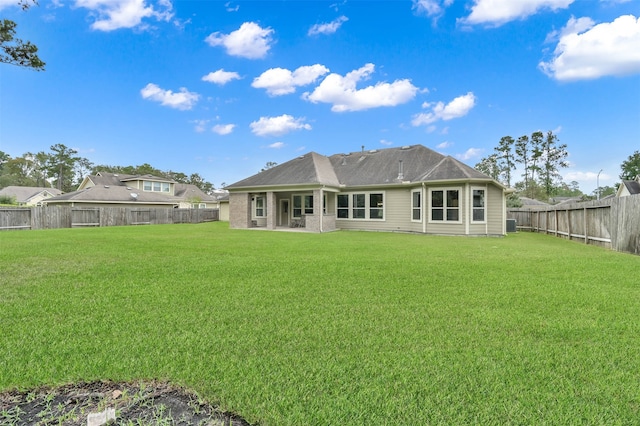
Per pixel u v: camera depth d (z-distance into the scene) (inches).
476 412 77.2
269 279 214.1
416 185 664.4
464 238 549.6
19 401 81.6
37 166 2549.2
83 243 424.2
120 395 84.4
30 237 510.9
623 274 230.1
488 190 621.3
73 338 119.3
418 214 669.3
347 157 891.4
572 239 520.7
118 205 1194.6
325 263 275.3
